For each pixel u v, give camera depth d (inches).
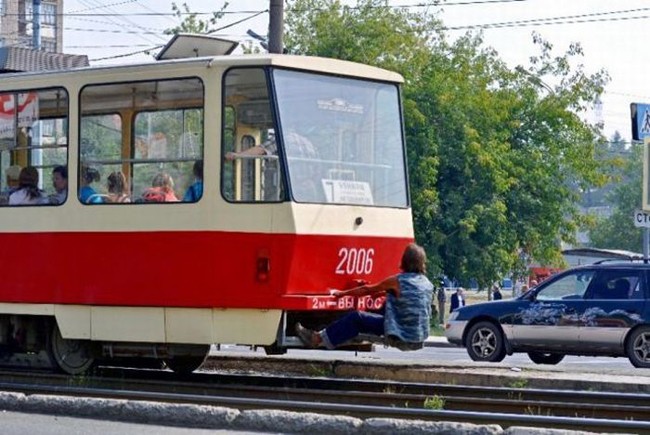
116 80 678.5
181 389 667.4
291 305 636.1
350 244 665.0
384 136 691.4
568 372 740.0
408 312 636.1
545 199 2054.6
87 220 684.7
